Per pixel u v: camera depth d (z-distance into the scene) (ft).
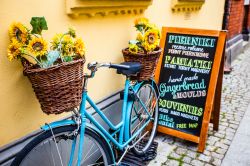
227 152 10.64
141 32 9.50
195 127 10.66
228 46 24.23
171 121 11.14
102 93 9.86
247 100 16.08
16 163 5.84
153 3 12.05
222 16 23.88
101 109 9.62
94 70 6.72
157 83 11.35
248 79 20.24
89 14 8.45
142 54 8.79
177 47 11.05
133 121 9.47
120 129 8.57
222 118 13.60
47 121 7.75
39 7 6.95
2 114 6.49
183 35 10.94
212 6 20.59
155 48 9.73
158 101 11.12
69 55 6.11
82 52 6.29
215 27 22.39
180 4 14.19
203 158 10.26
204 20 19.38
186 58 10.86
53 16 7.38
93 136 7.06
